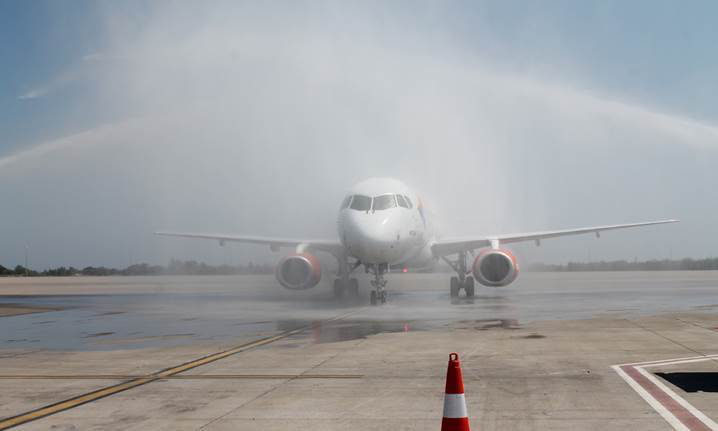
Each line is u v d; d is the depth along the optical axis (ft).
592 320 53.98
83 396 27.17
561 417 22.95
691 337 42.57
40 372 32.94
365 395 26.73
